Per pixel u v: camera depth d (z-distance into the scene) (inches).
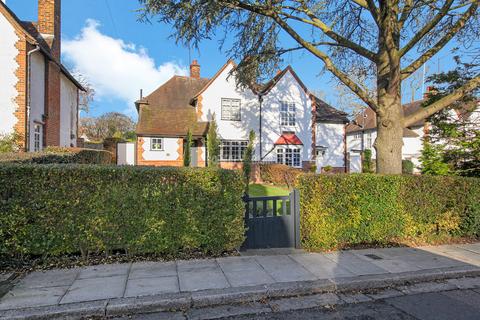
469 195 268.1
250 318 134.2
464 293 164.4
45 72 539.8
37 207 178.1
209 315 136.0
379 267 190.4
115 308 134.6
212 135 712.4
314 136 954.1
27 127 461.7
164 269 179.6
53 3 589.3
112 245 190.4
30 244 177.5
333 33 319.9
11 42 455.5
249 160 675.4
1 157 264.4
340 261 200.7
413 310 143.6
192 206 201.6
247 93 907.4
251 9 291.0
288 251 221.1
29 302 136.3
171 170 199.2
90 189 186.2
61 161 327.9
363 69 413.4
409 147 1243.2
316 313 139.6
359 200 236.4
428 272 183.5
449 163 343.3
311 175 230.1
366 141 1376.7
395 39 303.4
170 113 911.0
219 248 207.2
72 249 185.3
